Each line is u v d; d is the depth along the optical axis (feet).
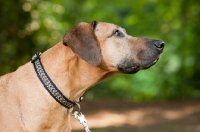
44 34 45.16
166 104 45.78
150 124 35.09
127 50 16.46
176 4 50.60
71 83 15.98
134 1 55.98
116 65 16.44
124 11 67.62
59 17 51.47
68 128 16.49
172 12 52.26
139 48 16.51
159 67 51.78
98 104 47.06
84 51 15.56
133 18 55.88
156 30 55.16
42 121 15.56
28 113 15.47
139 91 52.31
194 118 37.19
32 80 15.84
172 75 50.72
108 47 16.38
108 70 16.49
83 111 42.39
